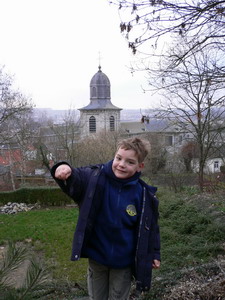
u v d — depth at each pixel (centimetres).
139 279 209
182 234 685
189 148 1842
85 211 200
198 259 527
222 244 566
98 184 203
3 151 2956
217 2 376
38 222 1273
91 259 215
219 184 1423
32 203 1691
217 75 479
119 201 204
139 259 208
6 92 2072
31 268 168
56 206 1688
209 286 352
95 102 7194
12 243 173
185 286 361
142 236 210
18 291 164
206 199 901
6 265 162
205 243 591
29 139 2658
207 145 1320
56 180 195
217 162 2109
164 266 512
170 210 823
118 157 205
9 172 2989
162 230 712
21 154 2766
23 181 2769
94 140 3272
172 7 376
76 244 196
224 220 684
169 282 398
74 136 2897
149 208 215
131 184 207
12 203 1641
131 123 6312
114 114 7106
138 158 205
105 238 204
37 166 2912
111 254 204
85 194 203
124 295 214
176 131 1485
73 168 200
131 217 207
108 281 221
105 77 7194
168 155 2069
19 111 2094
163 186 1661
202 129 1241
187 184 1706
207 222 697
